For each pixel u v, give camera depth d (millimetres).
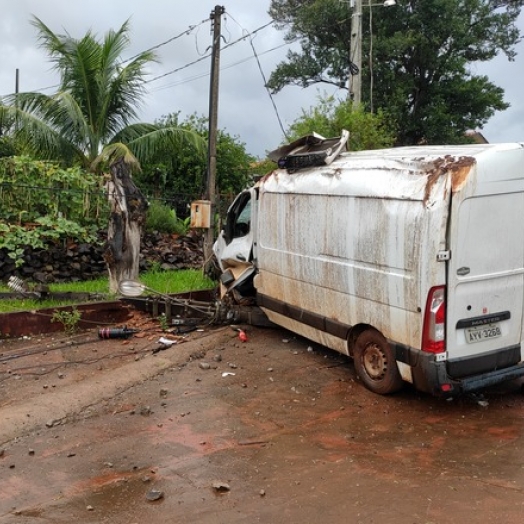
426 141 27734
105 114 18781
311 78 26641
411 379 6047
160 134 18250
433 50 26219
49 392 6965
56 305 9938
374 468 5008
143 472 5059
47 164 13422
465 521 4176
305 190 7375
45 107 17438
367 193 6375
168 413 6305
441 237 5621
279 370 7500
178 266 14281
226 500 4570
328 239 6996
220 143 20031
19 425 6043
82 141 17844
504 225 5902
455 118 26828
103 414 6344
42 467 5211
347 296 6797
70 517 4402
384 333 6332
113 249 10406
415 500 4469
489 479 4770
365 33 25484
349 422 5973
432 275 5668
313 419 6066
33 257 12523
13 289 10406
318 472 4965
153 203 16781
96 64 18281
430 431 5734
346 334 6949
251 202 8766
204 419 6121
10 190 12836
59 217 12906
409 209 5863
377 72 25359
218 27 12500
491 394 6691
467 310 5836
